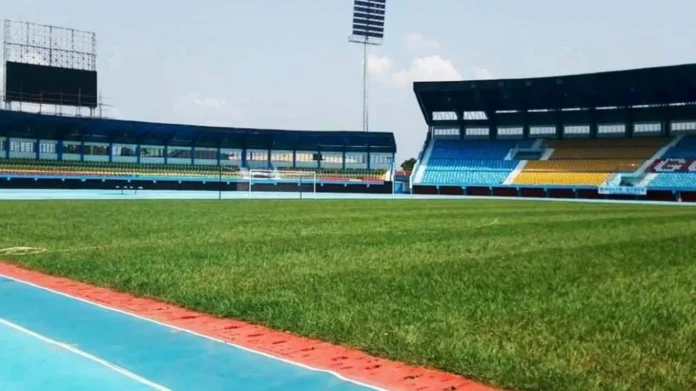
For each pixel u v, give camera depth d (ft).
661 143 222.28
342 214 98.32
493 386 17.98
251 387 17.71
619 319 25.86
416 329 23.89
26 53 217.36
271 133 258.16
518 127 252.01
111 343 22.18
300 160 271.28
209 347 21.84
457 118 260.42
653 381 17.95
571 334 23.38
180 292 31.12
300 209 113.19
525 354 20.57
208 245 51.93
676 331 23.89
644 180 212.43
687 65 188.55
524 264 42.06
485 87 230.07
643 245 54.70
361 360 20.53
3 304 28.86
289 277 35.99
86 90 225.76
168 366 19.62
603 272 38.86
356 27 254.47
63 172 223.30
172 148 254.27
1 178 210.79
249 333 23.97
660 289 33.04
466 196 228.84
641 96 211.00
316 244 53.21
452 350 20.98
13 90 211.41
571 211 116.16
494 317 26.09
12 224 72.23
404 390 17.66
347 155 273.33
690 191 200.54
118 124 228.84
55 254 45.55
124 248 49.52
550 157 238.68
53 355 20.54
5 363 19.61
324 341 22.85
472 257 45.55
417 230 68.64
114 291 32.37
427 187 253.24
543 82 217.15
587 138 238.89
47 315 26.61
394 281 34.86
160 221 78.54
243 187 252.62
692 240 59.26
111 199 147.95
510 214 103.30
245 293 31.07
